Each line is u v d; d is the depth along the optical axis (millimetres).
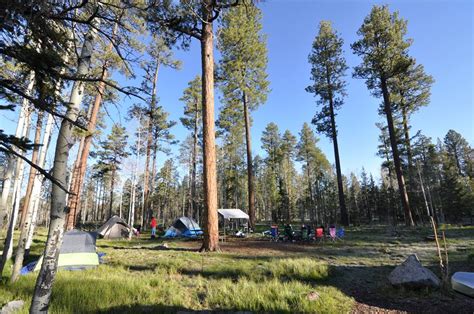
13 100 3070
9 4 2500
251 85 21875
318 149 41281
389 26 20547
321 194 48469
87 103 14320
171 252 10523
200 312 4812
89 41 4102
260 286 5957
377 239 14430
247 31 20312
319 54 25719
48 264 3561
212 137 11219
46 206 36688
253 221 20281
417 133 30422
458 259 8328
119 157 30250
